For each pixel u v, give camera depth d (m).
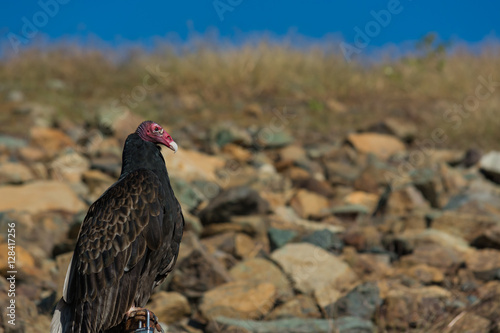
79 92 39.28
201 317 15.14
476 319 14.59
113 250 9.91
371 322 14.65
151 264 10.70
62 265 15.89
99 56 43.97
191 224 20.23
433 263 18.06
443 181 25.42
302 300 15.65
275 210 22.34
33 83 39.59
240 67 42.91
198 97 40.09
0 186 22.36
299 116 37.56
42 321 13.99
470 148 31.42
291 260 17.20
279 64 43.59
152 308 15.14
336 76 43.53
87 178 23.88
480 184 25.73
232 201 20.84
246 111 37.62
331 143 32.66
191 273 16.14
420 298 15.31
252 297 15.34
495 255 18.22
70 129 30.00
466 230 20.36
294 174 26.84
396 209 22.77
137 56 43.66
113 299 9.88
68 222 19.83
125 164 11.43
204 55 43.66
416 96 41.97
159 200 10.60
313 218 22.88
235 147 30.16
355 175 27.16
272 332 13.95
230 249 19.27
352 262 18.05
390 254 19.19
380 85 42.97
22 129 30.53
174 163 24.98
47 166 25.12
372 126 34.03
